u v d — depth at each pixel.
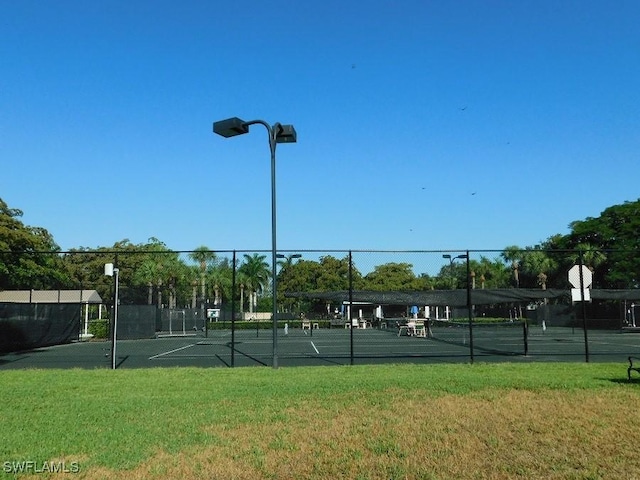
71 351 28.00
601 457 6.95
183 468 6.54
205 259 84.31
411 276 87.25
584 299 18.83
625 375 14.34
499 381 13.02
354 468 6.55
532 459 6.88
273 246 17.12
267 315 80.94
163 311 52.28
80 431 8.24
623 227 61.38
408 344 31.19
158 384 13.27
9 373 16.16
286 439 7.80
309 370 16.16
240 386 12.68
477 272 83.62
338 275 86.38
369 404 10.27
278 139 17.36
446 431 8.20
